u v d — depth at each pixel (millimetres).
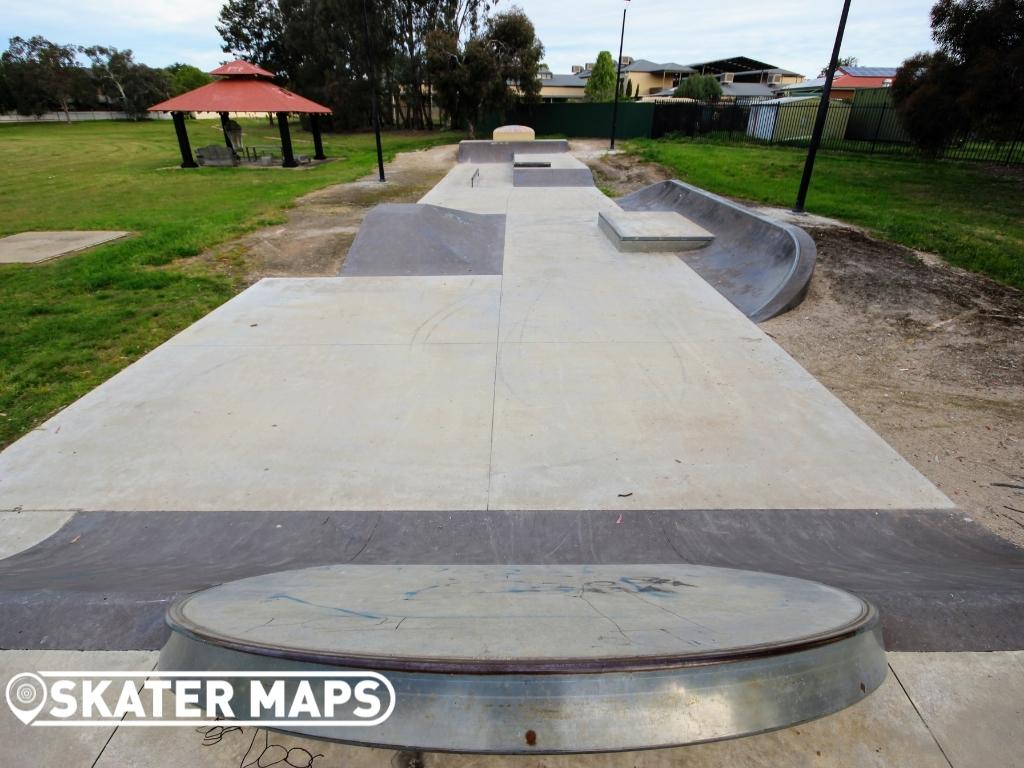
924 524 2430
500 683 995
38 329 4906
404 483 2719
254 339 4477
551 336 4473
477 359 4070
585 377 3779
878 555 2215
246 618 1226
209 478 2779
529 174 13359
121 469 2857
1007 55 12883
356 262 6531
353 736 1003
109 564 2172
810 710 1064
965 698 1547
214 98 17438
